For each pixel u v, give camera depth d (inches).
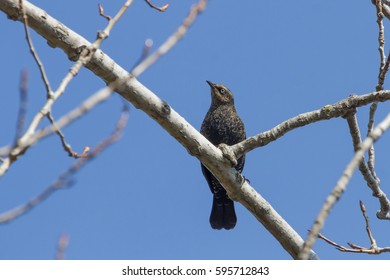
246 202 497.0
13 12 412.2
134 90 454.6
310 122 478.9
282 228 491.2
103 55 438.0
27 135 235.5
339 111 466.9
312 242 225.0
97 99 240.8
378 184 479.5
